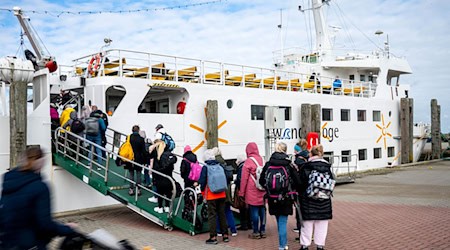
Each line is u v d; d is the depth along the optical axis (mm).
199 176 8195
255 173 7543
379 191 14633
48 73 10719
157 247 7199
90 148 10359
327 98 19422
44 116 10562
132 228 8930
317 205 6098
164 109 15484
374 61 23344
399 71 25328
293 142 17594
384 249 6762
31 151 3744
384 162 23250
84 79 12578
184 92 14242
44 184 3727
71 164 10320
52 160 10766
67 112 10969
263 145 16250
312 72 22812
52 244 5340
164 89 14008
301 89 19359
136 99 12789
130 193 9383
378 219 9367
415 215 9727
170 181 8531
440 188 15164
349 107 20750
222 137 14906
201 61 14867
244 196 7695
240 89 15625
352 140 20812
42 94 10742
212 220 7391
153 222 9539
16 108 9391
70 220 10008
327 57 24031
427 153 33062
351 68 23891
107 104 13344
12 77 9391
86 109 10992
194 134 14102
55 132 10695
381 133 23062
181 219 8383
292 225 9055
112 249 4195
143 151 9281
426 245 6938
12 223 3551
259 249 6953
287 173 6422
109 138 12109
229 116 15172
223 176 7379
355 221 9227
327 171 6090
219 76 15766
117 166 10508
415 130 27312
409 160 24938
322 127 19000
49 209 3693
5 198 3633
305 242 6277
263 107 16578
